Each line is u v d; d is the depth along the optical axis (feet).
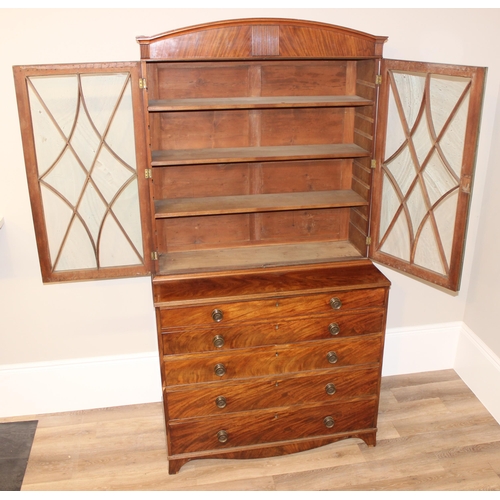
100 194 7.42
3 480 8.00
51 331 9.05
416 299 10.02
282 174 8.46
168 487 7.92
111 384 9.50
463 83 6.52
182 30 6.65
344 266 8.21
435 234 7.42
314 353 7.96
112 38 7.68
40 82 6.79
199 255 8.45
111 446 8.68
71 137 7.10
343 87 8.20
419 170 7.33
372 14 8.18
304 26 6.93
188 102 7.35
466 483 7.93
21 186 8.11
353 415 8.49
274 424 8.28
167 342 7.48
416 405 9.59
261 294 7.44
